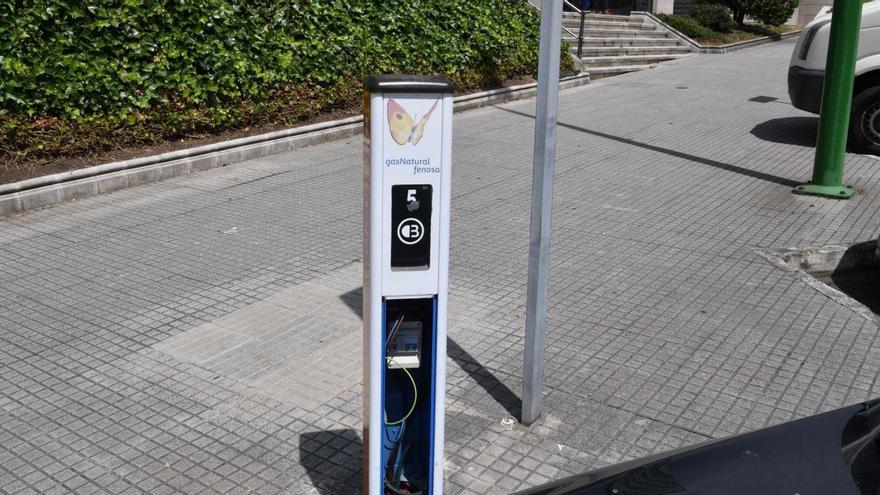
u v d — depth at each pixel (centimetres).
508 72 1512
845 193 873
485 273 688
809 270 734
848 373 519
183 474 427
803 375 517
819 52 1073
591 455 439
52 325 598
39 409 489
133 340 575
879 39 1039
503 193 916
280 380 520
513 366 535
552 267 698
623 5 2408
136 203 892
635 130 1227
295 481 421
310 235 785
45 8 887
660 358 541
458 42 1404
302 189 940
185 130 1030
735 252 729
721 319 598
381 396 342
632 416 475
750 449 285
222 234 790
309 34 1165
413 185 324
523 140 1173
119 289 661
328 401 496
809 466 267
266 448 450
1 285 671
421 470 372
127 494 412
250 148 1069
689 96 1518
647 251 734
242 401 496
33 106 890
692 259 714
